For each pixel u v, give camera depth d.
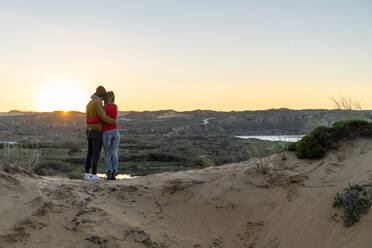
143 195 5.75
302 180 5.25
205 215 5.26
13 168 5.70
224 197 5.57
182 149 43.09
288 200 4.99
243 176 5.97
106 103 7.19
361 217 4.05
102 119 6.91
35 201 4.76
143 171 29.08
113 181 6.50
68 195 5.23
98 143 6.98
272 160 6.25
